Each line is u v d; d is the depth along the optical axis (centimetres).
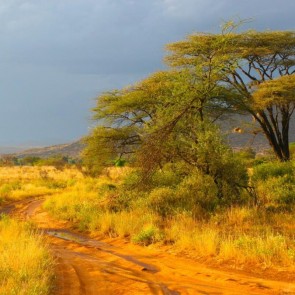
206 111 2983
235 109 3316
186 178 2311
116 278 1156
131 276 1184
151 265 1349
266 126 4225
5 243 1599
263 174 2880
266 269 1207
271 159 4453
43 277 1062
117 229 1986
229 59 2377
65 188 5253
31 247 1307
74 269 1264
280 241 1353
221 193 2205
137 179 2395
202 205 2136
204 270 1249
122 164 3669
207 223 1841
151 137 2138
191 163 2223
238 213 1914
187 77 2250
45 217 2873
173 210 2092
